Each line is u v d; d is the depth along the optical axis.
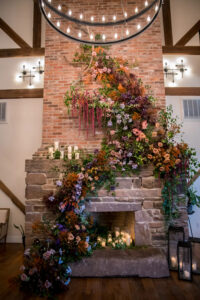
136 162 3.03
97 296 2.12
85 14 3.86
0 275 2.59
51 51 3.78
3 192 4.32
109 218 3.65
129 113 3.37
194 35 4.55
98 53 3.71
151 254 2.65
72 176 2.79
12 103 4.54
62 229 2.63
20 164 4.36
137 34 2.26
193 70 4.51
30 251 2.53
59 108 3.63
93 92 3.59
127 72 3.61
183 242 2.53
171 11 4.65
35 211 2.97
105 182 3.02
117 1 3.88
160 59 3.73
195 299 2.06
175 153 2.92
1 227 3.86
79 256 2.54
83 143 3.51
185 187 3.01
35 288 2.22
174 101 4.41
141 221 2.98
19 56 4.59
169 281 2.43
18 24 4.70
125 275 2.52
